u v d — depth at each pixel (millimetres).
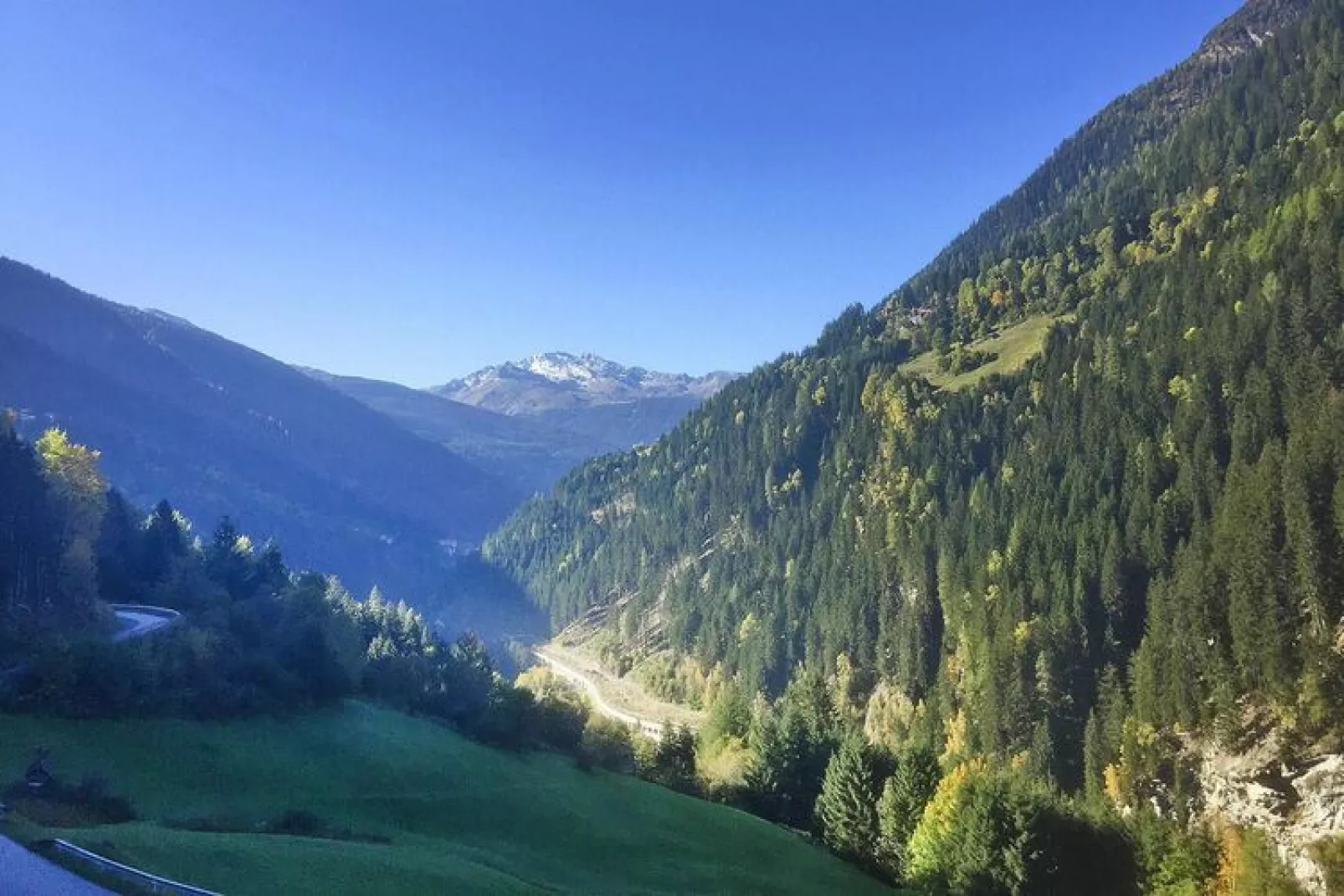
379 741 80250
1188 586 110688
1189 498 132500
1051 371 196125
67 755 59031
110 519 131500
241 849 42656
